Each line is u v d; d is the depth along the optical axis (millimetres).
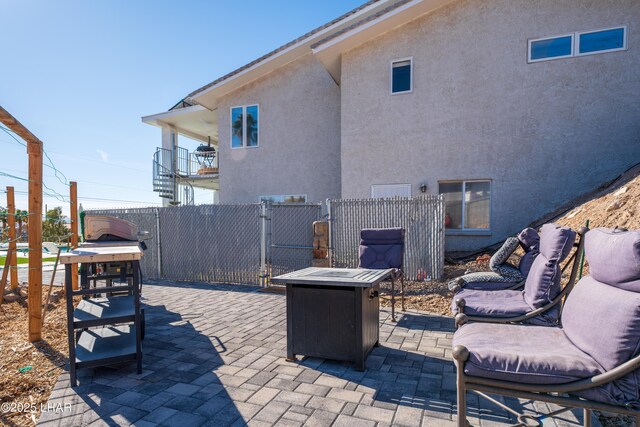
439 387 2988
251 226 7770
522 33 8508
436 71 9102
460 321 2654
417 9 8836
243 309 5691
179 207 8406
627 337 1734
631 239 1863
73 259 3092
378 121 9570
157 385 3072
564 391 1809
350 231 7504
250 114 12164
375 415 2564
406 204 7125
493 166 8711
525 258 3965
